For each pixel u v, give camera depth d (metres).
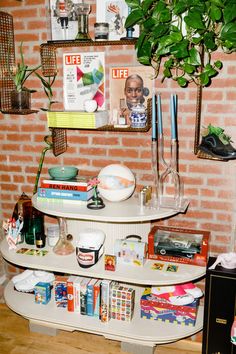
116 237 2.38
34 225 2.47
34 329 2.36
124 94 2.26
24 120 2.48
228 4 1.84
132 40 2.07
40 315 2.25
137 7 2.01
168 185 2.31
